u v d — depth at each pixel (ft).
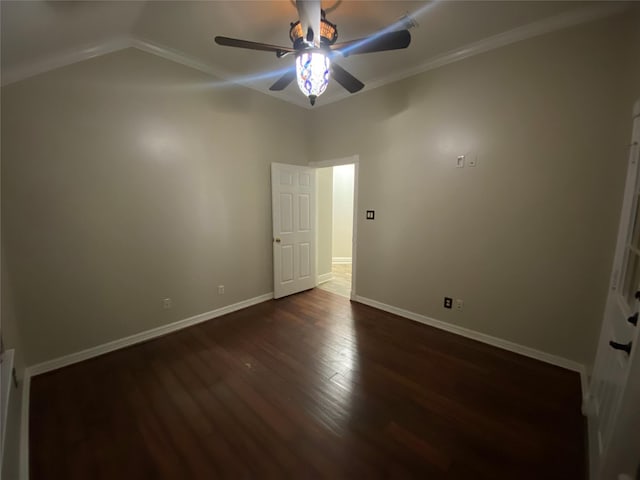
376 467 4.67
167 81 8.73
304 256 13.65
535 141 7.40
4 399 4.23
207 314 10.42
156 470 4.62
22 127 6.53
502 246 8.19
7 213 6.47
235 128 10.60
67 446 5.05
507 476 4.51
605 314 5.75
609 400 4.45
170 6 6.52
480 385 6.74
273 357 7.95
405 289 10.60
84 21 6.10
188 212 9.58
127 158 8.13
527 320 7.95
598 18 6.39
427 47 8.23
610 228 6.59
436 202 9.41
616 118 6.35
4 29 4.99
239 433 5.35
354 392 6.50
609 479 3.47
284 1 6.36
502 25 7.19
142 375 7.11
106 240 7.94
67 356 7.51
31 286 6.88
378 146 10.80
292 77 6.93
